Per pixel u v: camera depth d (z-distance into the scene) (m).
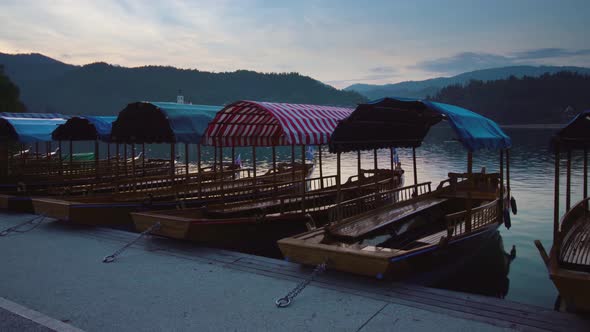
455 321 5.28
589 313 5.52
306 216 11.84
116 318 5.54
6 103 42.31
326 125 12.15
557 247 6.27
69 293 6.43
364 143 10.70
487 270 10.34
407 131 12.22
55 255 8.54
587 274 5.41
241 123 13.44
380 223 9.84
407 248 9.33
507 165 11.95
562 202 19.06
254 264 7.77
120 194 13.49
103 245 9.34
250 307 5.84
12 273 7.40
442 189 13.39
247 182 18.31
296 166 22.19
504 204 11.46
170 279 7.04
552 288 9.16
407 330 5.07
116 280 7.00
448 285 9.06
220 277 7.10
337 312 5.63
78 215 11.24
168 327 5.27
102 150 65.56
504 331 4.99
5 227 11.41
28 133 17.45
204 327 5.26
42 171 21.92
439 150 55.41
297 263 7.71
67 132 17.52
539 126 160.12
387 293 6.24
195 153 61.97
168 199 14.15
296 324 5.30
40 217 12.31
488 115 183.50
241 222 10.20
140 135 13.96
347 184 15.70
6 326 5.31
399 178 16.91
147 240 9.75
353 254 6.76
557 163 6.47
